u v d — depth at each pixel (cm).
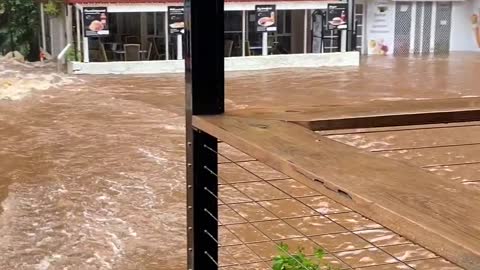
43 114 1259
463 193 109
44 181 817
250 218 623
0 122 1181
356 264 508
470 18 2489
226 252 527
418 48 2450
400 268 503
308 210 648
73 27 1922
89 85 1628
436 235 92
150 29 2058
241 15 2073
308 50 2192
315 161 132
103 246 607
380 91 1507
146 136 1067
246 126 175
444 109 193
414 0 2384
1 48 2177
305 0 2019
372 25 2378
